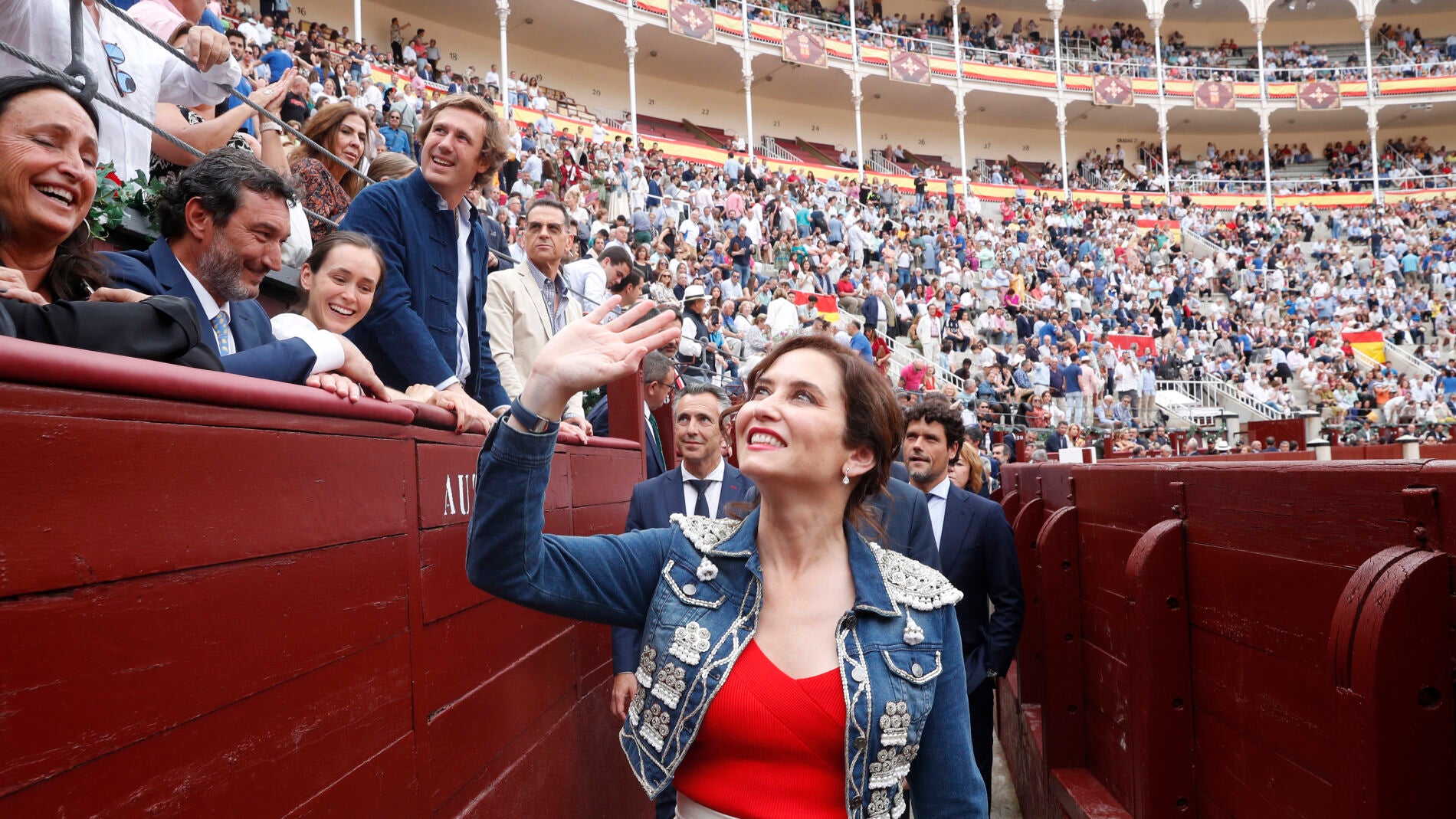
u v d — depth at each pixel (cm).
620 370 136
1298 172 3850
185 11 356
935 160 3688
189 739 107
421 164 301
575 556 156
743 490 358
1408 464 147
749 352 1201
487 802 211
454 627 197
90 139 168
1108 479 331
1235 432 1830
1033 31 3775
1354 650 142
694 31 2838
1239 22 3950
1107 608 335
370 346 290
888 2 3691
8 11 261
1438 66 3641
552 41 2927
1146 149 3919
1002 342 2147
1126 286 2670
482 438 223
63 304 123
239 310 221
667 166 2259
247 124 418
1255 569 206
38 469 88
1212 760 235
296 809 129
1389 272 2930
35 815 86
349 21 2520
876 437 156
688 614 155
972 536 366
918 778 163
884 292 1988
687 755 155
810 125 3538
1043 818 395
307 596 135
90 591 94
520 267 422
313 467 139
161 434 105
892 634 154
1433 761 136
